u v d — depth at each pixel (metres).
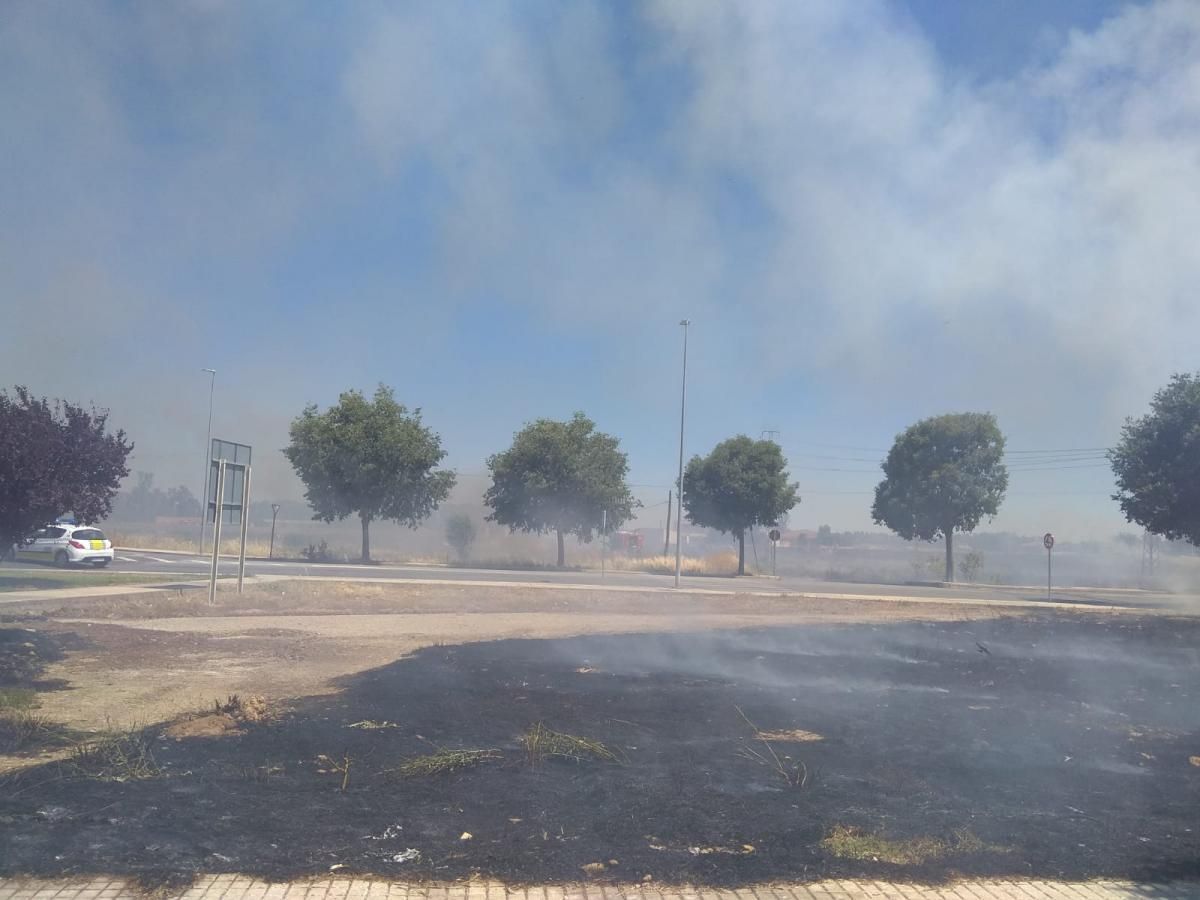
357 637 19.78
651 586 37.53
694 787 8.60
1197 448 30.80
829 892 6.34
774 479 53.41
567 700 12.87
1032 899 6.31
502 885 6.31
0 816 7.34
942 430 51.12
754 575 52.84
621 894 6.23
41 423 15.88
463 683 14.11
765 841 7.21
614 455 53.22
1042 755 10.25
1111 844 7.33
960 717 12.30
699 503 54.22
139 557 49.34
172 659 16.31
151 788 8.18
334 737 10.24
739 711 12.33
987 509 50.66
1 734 10.27
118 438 17.09
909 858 6.95
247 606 25.56
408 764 9.09
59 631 18.81
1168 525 32.09
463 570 46.19
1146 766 9.89
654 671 15.86
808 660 17.56
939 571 55.72
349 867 6.50
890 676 15.81
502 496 52.75
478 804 7.96
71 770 8.74
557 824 7.50
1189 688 15.25
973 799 8.44
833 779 8.99
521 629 21.98
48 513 15.95
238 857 6.61
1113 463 33.56
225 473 26.67
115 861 6.45
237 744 9.84
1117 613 31.14
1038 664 17.70
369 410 50.78
